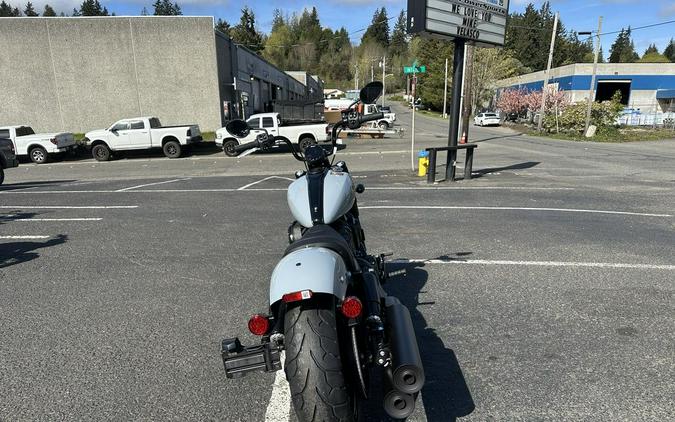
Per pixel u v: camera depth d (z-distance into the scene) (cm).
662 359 327
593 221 722
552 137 3105
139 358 344
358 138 3039
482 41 1094
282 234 684
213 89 2581
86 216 844
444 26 1006
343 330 244
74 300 455
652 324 378
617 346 345
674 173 1295
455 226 705
